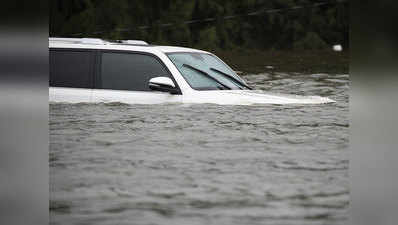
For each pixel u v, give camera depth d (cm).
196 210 1398
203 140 2152
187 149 2020
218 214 1368
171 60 2927
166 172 1733
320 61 6347
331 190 1573
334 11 8600
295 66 5819
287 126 2417
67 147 2061
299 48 8488
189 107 2742
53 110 2734
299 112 2717
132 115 2591
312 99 3048
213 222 1316
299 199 1486
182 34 8425
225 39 8381
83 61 3006
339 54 7219
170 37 8431
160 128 2352
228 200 1473
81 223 1319
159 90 2855
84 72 2986
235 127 2375
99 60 2989
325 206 1438
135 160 1875
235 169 1769
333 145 2114
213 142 2123
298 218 1346
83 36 8331
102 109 2736
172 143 2108
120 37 8331
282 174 1722
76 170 1767
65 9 8456
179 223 1309
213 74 3006
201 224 1304
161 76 2895
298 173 1733
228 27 8444
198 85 2889
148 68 2927
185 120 2491
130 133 2266
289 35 8544
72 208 1424
